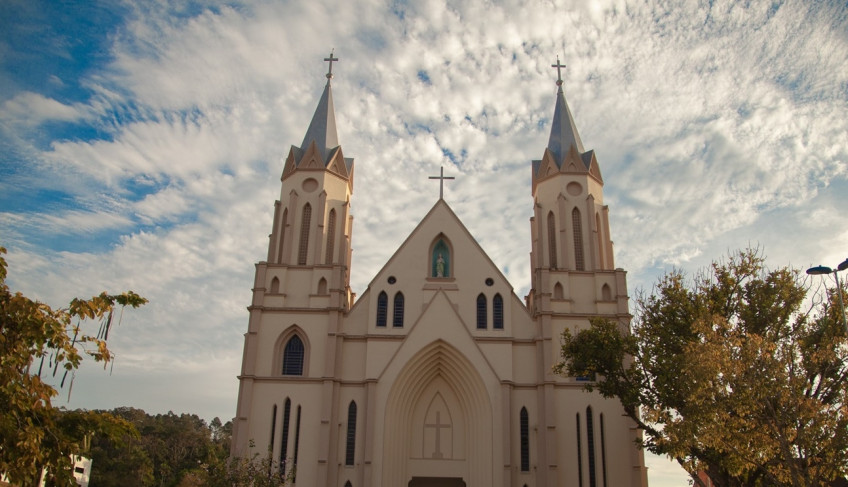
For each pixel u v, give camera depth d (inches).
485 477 2006.6
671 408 1512.1
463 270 2240.4
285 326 2150.6
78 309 737.0
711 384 1285.7
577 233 2365.9
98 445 4210.1
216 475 1791.3
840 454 1147.3
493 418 2031.3
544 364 2084.2
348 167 2536.9
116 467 4133.9
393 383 2066.9
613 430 2052.2
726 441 1274.6
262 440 2025.1
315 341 2135.8
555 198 2406.5
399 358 2094.0
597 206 2418.8
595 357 1643.7
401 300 2204.7
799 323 1513.3
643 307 1686.8
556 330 2165.4
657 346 1593.3
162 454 4638.3
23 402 679.7
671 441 1368.1
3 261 721.0
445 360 2144.4
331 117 2598.4
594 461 2025.1
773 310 1542.8
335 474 1978.3
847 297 1369.3
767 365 1212.5
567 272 2244.1
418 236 2278.5
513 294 2222.0
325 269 2226.9
